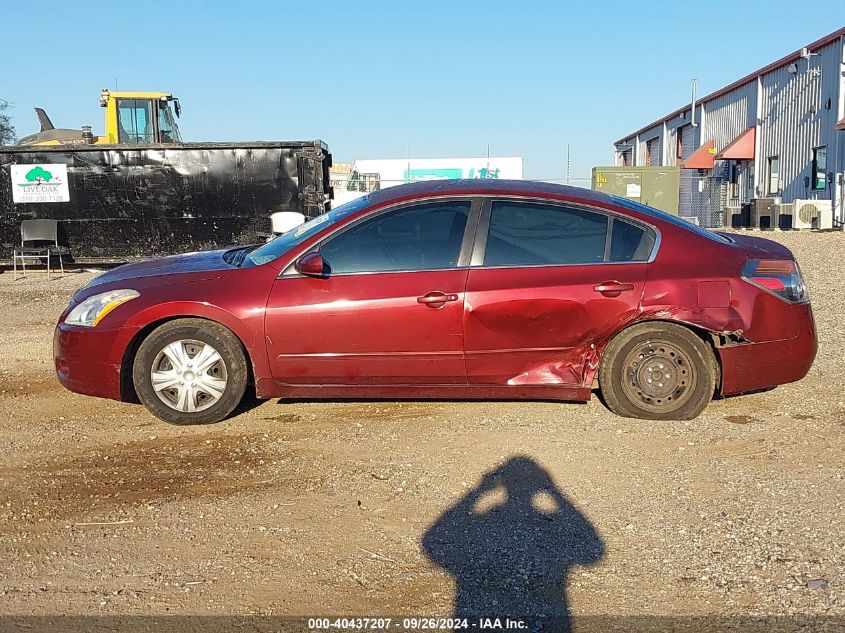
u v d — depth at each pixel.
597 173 29.53
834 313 9.53
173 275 5.63
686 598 3.31
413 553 3.71
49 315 10.72
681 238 5.52
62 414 5.88
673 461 4.80
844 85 26.64
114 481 4.60
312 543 3.81
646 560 3.62
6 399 6.30
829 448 4.98
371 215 5.51
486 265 5.41
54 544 3.82
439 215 5.52
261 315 5.37
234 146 16.61
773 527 3.90
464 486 4.46
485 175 38.16
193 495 4.39
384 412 5.80
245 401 6.11
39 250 16.30
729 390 5.48
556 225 5.52
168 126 21.17
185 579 3.48
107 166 16.64
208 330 5.44
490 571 3.54
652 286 5.36
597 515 4.08
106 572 3.55
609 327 5.37
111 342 5.46
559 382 5.44
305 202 16.77
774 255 5.61
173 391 5.51
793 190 30.23
